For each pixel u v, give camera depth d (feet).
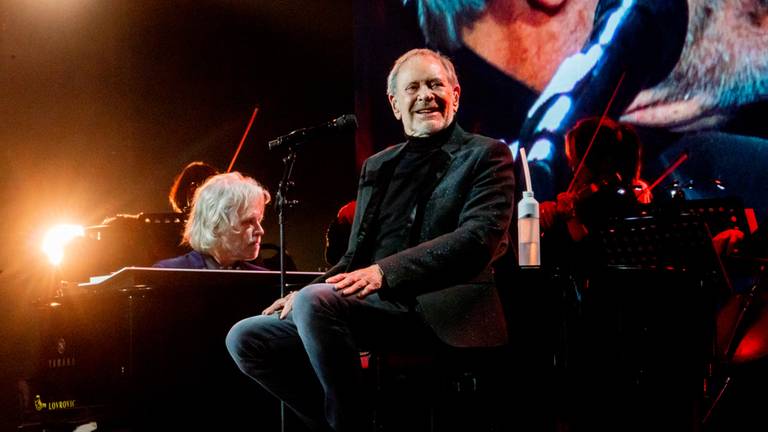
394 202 16.14
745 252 22.81
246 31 35.55
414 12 34.78
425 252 14.53
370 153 35.06
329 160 35.65
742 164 30.63
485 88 33.76
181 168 35.09
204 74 35.32
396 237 15.83
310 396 15.81
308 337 14.28
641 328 16.99
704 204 22.88
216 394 19.07
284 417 16.67
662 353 17.07
